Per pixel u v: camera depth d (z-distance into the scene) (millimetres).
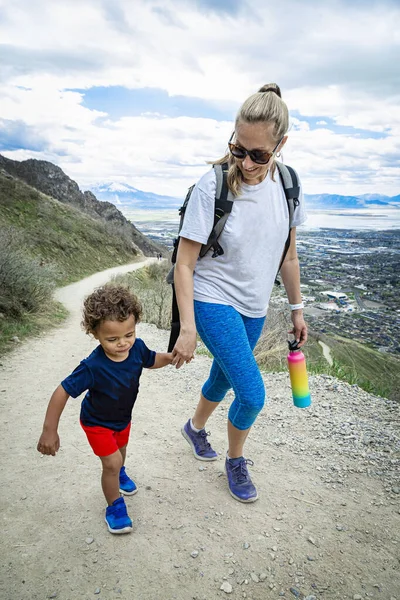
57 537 2047
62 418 3643
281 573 1854
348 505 2336
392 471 2674
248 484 2375
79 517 2201
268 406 3844
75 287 26281
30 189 43188
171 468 2699
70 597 1708
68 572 1834
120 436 2131
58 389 1841
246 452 2943
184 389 4559
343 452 2939
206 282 2162
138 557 1927
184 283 2068
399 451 2918
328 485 2533
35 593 1720
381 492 2461
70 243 37625
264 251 2133
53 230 37531
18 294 10492
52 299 15336
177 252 2164
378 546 2023
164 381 4848
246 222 2043
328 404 3852
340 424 3396
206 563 1900
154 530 2107
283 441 3104
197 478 2584
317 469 2717
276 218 2113
